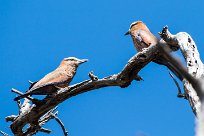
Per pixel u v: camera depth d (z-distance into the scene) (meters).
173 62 3.18
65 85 13.19
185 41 10.40
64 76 13.20
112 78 11.44
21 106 12.73
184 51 10.15
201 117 2.98
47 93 12.51
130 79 11.41
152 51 10.58
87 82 11.75
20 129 12.70
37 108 12.12
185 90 8.77
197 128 2.95
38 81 12.71
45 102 12.05
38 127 12.66
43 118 12.78
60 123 12.59
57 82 12.73
